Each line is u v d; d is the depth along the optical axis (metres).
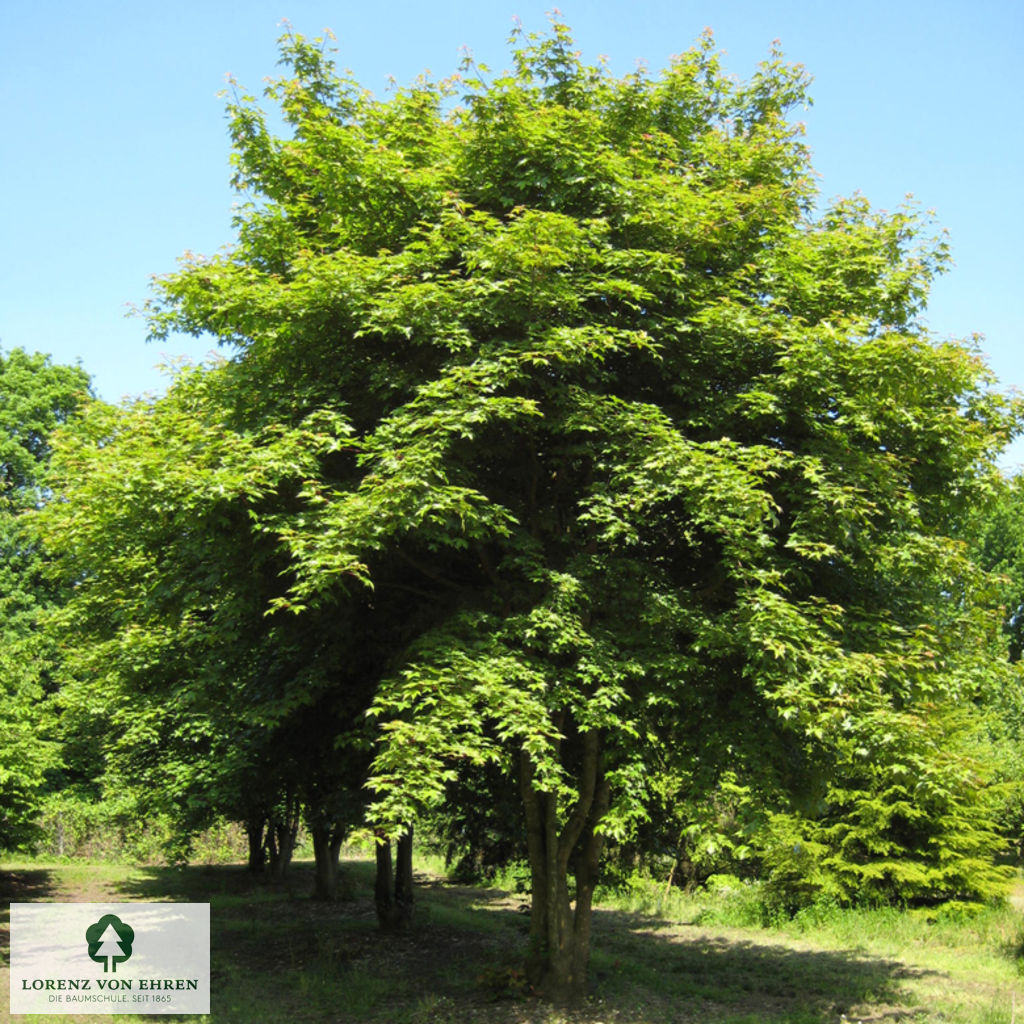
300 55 11.25
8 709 15.56
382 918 15.92
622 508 9.34
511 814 13.71
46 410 29.27
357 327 9.34
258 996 10.81
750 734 9.21
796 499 9.04
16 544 26.73
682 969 13.38
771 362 9.95
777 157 10.82
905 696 9.15
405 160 10.35
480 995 10.78
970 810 18.52
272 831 23.12
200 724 12.58
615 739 9.28
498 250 8.77
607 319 9.63
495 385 8.52
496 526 8.59
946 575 9.95
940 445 9.96
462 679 8.18
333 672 10.53
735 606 9.75
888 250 11.42
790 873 19.09
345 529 7.96
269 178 10.92
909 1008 10.96
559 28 10.99
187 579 9.84
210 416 10.47
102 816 27.06
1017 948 14.91
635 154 10.02
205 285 9.84
